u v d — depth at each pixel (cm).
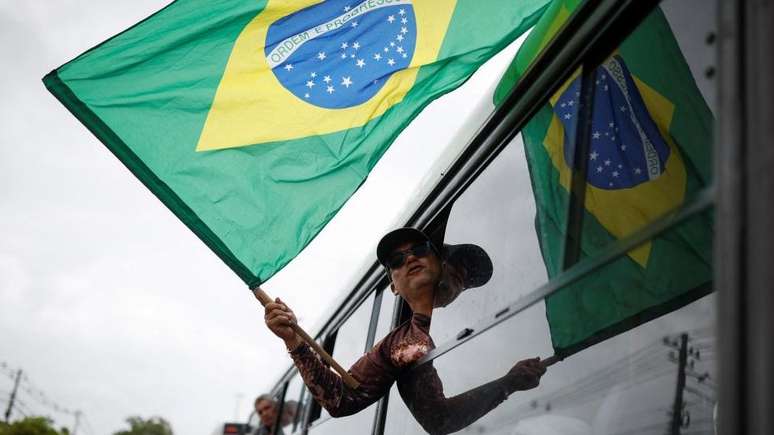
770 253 101
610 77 177
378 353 294
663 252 153
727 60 120
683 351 161
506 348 204
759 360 100
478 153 245
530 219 202
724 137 117
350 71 289
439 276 273
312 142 287
